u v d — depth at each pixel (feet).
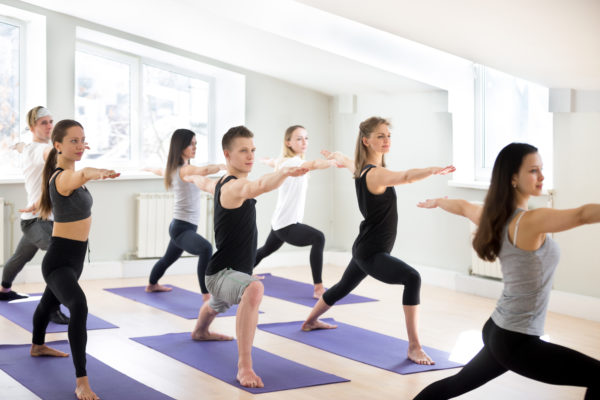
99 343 15.34
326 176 28.17
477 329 17.03
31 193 18.29
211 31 22.66
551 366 8.30
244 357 12.59
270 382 12.58
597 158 17.78
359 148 14.52
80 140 12.55
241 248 13.15
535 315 8.52
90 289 21.95
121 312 18.66
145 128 25.82
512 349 8.52
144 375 12.99
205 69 26.55
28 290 21.30
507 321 8.59
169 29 23.16
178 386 12.34
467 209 9.59
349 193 27.58
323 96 28.02
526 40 15.42
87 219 12.48
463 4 14.48
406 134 24.53
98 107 24.67
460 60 21.75
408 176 13.11
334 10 17.25
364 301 20.44
